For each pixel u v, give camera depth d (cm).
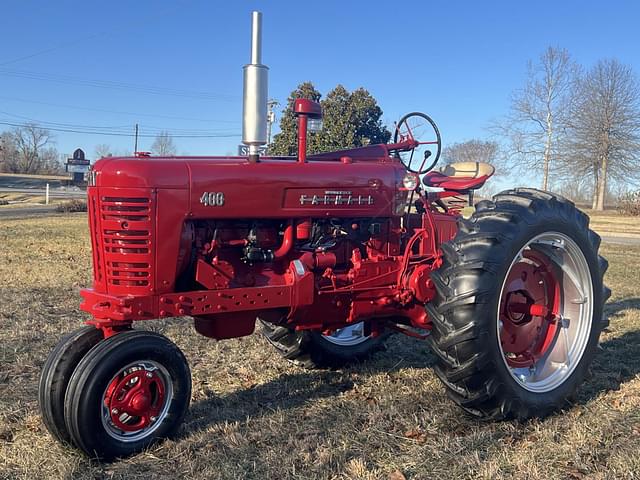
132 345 318
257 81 362
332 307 396
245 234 371
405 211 421
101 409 311
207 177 343
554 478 301
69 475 297
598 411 391
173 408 336
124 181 323
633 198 3712
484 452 330
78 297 739
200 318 375
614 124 4216
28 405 387
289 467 310
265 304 360
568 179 4391
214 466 311
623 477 301
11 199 3494
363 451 330
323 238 393
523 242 372
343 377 467
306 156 425
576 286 415
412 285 412
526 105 4391
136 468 310
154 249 329
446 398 413
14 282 834
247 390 432
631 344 554
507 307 407
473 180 469
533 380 395
